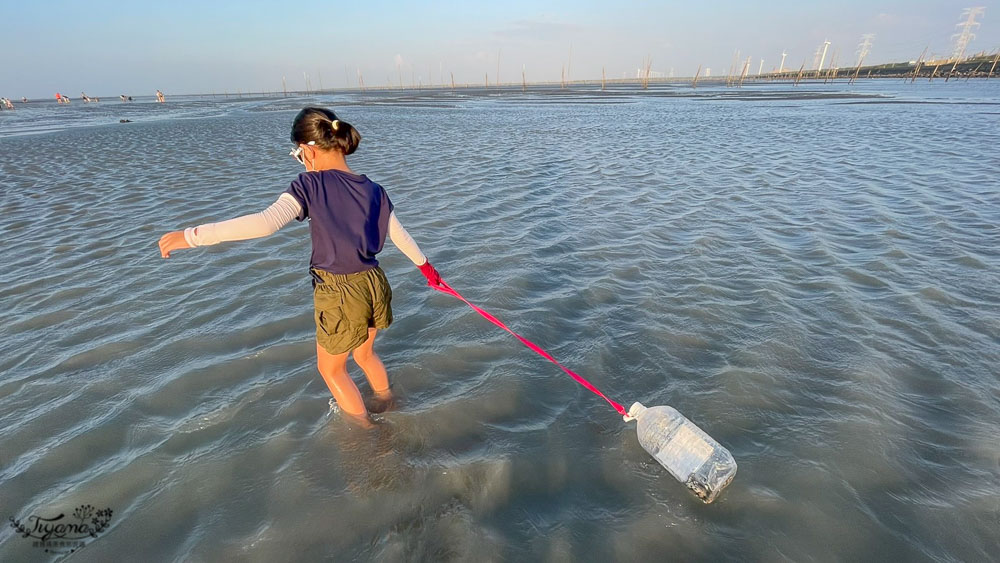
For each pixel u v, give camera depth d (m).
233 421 3.13
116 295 5.00
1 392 3.43
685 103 43.06
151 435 3.01
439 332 4.28
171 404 3.30
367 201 2.68
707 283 5.20
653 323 4.37
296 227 7.14
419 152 14.97
